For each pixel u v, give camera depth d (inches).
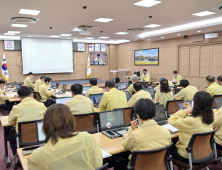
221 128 95.8
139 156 63.0
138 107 67.5
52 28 345.1
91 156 48.9
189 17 276.4
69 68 502.6
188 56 396.8
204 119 78.7
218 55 346.9
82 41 522.6
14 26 322.0
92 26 329.7
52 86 319.6
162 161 68.8
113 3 211.0
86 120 109.0
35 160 44.3
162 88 155.3
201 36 364.2
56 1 202.5
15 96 204.1
